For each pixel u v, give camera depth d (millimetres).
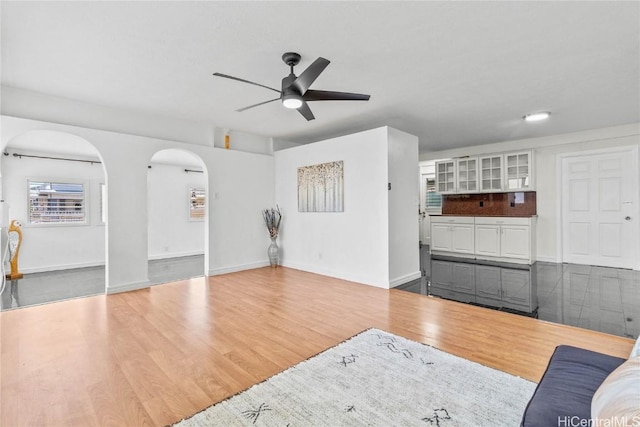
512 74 3207
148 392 1947
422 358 2299
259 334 2785
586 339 2582
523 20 2287
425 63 2957
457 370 2125
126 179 4254
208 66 2996
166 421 1690
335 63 2941
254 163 5723
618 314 3170
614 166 5383
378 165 4387
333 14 2203
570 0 2066
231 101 3990
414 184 4875
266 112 4461
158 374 2148
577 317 3107
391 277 4344
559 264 5762
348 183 4762
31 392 1951
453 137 6094
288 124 5098
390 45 2627
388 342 2572
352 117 4707
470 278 4828
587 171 5641
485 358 2287
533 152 6047
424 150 7508
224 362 2301
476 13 2201
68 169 6184
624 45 2641
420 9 2152
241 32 2420
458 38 2527
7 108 3494
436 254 6988
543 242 6098
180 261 6844
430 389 1920
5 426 1659
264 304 3617
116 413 1759
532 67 3055
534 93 3752
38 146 5430
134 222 4320
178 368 2221
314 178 5258
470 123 5070
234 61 2893
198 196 7977
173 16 2211
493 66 3027
